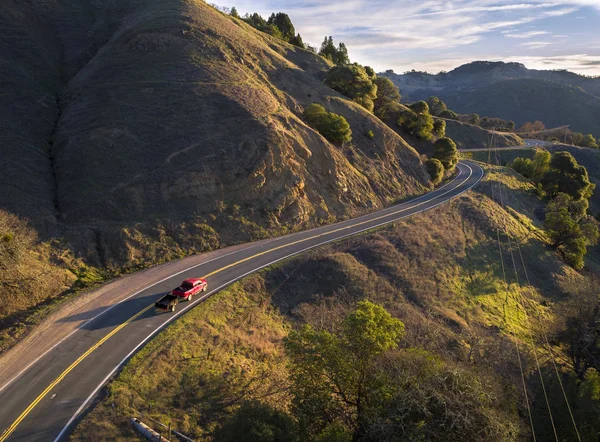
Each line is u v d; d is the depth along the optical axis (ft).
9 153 134.72
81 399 66.13
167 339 83.41
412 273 139.95
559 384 96.99
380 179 209.36
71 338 81.35
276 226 149.18
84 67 204.74
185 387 74.84
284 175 158.81
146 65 190.08
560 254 197.26
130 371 73.36
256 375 84.64
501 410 68.08
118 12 264.11
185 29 218.38
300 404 69.62
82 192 127.95
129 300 97.71
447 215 189.57
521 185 279.90
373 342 69.51
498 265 166.61
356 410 74.64
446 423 60.54
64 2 253.44
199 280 104.12
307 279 125.80
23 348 77.15
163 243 123.95
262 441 53.57
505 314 136.77
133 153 142.82
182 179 137.80
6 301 87.45
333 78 274.57
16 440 57.31
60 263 105.60
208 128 159.12
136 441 61.05
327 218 166.91
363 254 142.00
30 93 171.42
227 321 97.86
